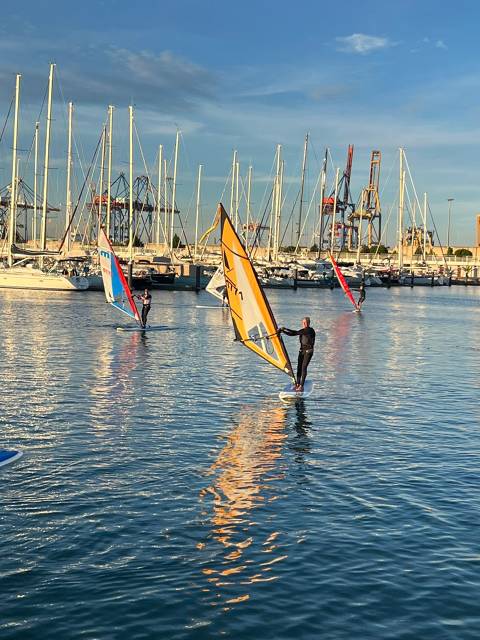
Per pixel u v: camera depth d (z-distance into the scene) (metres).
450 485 14.64
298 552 11.18
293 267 136.75
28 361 31.31
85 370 29.17
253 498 13.66
